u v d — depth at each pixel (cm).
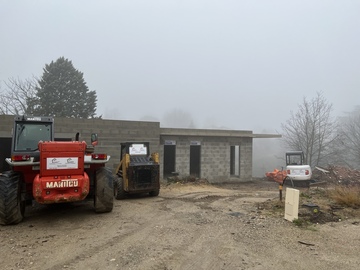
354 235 549
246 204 865
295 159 1928
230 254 448
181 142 1891
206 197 1017
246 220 654
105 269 388
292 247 482
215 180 2009
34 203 828
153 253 448
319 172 2017
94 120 1558
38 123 762
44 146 586
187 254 446
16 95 3112
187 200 943
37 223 625
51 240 508
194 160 2262
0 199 590
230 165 2183
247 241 510
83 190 604
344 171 1927
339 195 846
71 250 458
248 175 2123
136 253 447
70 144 606
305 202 818
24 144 735
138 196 1034
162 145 1817
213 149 2009
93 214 710
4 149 1420
